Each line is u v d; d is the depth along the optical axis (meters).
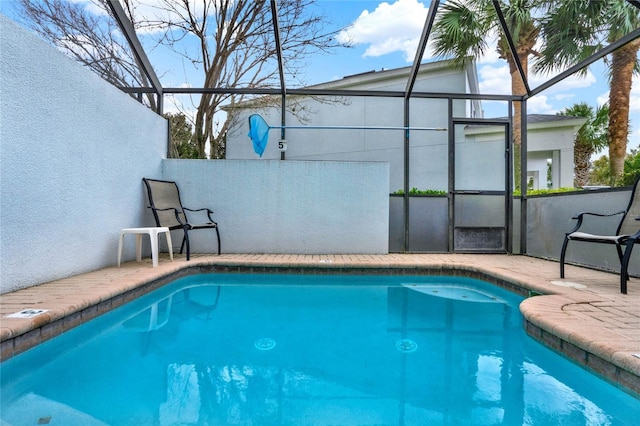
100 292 2.52
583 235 3.16
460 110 5.57
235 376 1.80
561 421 1.42
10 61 2.50
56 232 2.98
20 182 2.59
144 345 2.21
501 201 5.39
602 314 2.15
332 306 3.15
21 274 2.61
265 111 7.27
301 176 5.06
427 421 1.41
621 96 5.04
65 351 2.09
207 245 5.04
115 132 3.90
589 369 1.71
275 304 3.21
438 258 4.75
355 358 2.04
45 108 2.84
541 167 6.48
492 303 3.27
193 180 5.05
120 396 1.58
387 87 6.50
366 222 5.09
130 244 4.20
